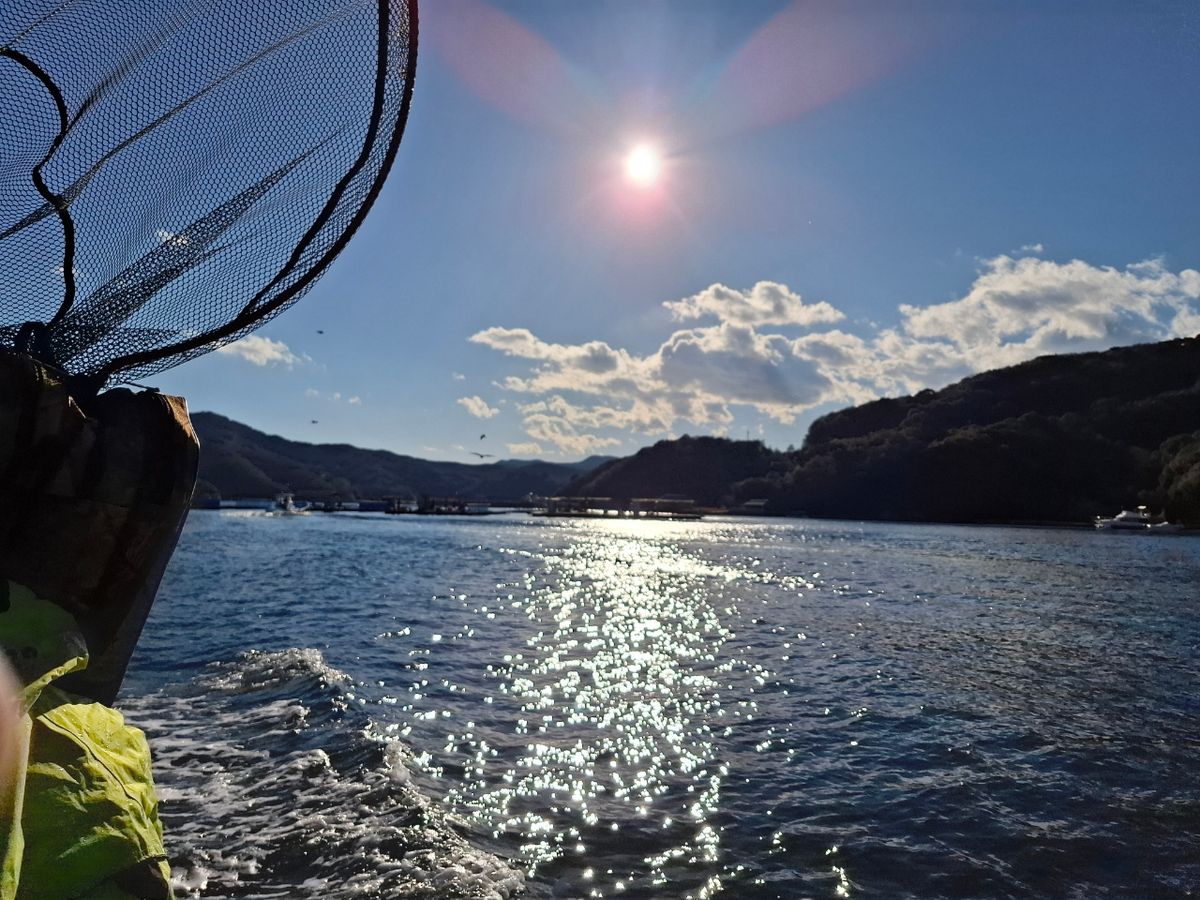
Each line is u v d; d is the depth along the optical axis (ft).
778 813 25.12
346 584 100.32
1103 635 66.80
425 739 31.71
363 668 46.06
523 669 48.26
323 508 606.96
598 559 171.01
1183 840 23.25
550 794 26.22
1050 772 29.58
